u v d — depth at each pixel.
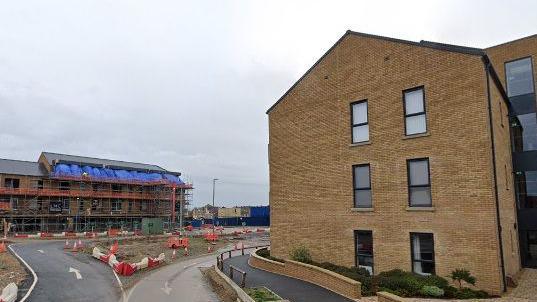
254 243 53.25
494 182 17.22
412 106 19.70
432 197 18.31
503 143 21.34
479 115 17.38
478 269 16.69
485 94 17.34
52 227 63.84
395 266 19.19
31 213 61.78
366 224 20.58
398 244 19.20
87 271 25.31
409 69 19.84
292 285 18.78
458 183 17.62
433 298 15.39
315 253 22.89
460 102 17.95
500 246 16.84
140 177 77.25
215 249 45.38
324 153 23.14
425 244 18.47
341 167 22.11
